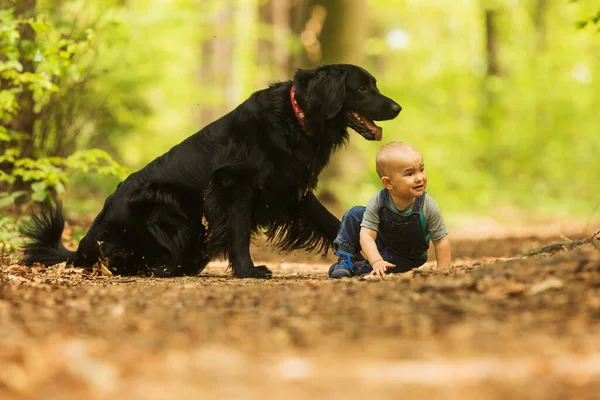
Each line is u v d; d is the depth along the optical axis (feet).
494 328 17.06
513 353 14.98
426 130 124.36
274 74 133.49
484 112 139.13
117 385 13.04
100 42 62.85
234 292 23.81
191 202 34.60
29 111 49.65
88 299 22.47
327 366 14.30
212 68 131.03
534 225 95.50
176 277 34.12
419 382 13.12
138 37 87.51
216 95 123.44
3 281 25.55
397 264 30.27
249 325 18.24
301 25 96.53
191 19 103.76
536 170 136.87
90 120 57.62
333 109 32.37
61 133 52.42
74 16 54.19
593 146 139.23
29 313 19.90
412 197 29.09
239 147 33.12
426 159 118.62
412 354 15.14
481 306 19.30
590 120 141.90
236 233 32.94
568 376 13.26
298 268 42.88
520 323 17.46
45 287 25.00
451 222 98.99
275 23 141.90
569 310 18.31
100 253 35.70
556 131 139.54
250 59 132.98
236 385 13.02
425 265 39.83
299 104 32.50
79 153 45.98
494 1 145.28
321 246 35.27
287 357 15.06
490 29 147.13
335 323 18.21
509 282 21.47
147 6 94.02
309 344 16.15
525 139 136.46
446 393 12.44
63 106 52.31
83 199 66.18
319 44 92.73
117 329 17.92
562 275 21.54
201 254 35.50
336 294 22.16
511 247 56.90
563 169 136.87
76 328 17.99
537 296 19.85
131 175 36.47
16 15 48.65
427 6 177.99
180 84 116.67
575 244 29.35
